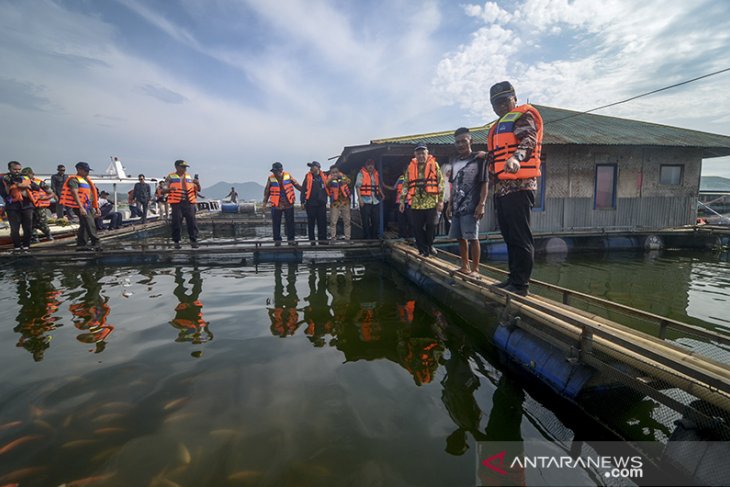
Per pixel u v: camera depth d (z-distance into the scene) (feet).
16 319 12.89
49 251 24.59
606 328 8.22
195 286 18.03
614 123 39.93
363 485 5.37
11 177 25.35
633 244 33.83
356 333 11.69
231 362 9.48
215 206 74.74
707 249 33.55
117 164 49.80
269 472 5.63
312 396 7.84
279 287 17.87
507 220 10.44
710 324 13.79
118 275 20.72
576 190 34.71
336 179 27.40
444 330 11.98
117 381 8.45
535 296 10.58
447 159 29.17
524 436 6.55
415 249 22.24
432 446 6.25
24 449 6.14
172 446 6.22
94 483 5.41
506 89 10.52
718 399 5.48
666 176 36.40
